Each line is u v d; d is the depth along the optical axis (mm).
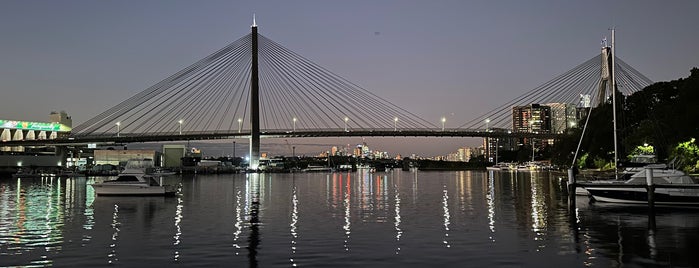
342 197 57562
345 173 185750
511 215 38750
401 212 41281
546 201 50438
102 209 44500
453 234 30016
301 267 22359
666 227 32250
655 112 78562
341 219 36969
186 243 27625
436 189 72062
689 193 41469
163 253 25141
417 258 23797
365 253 24891
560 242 27375
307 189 73875
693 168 66750
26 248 26453
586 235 29469
